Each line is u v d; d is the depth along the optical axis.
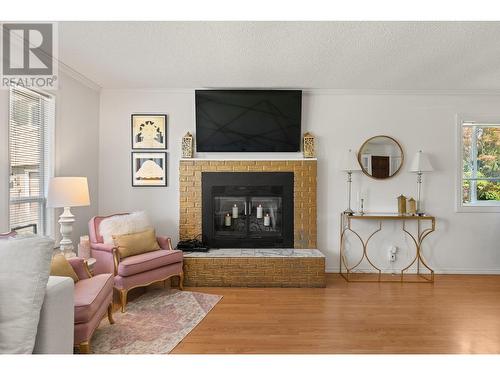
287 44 2.77
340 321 2.75
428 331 2.56
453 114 4.16
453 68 3.35
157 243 3.65
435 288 3.62
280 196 4.12
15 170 2.77
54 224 3.25
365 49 2.87
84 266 2.56
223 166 4.08
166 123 4.16
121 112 4.15
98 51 2.94
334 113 4.17
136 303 3.17
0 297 1.38
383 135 4.16
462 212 4.16
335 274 4.17
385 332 2.54
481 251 4.17
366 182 4.18
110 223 3.44
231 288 3.64
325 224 4.19
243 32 2.55
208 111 4.06
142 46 2.83
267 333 2.53
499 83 3.85
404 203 4.00
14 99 2.75
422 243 4.19
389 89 4.11
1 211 2.51
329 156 4.18
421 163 3.94
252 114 4.07
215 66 3.31
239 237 4.12
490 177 4.24
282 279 3.68
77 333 2.01
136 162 4.16
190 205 4.09
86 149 3.83
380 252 4.19
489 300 3.25
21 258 1.43
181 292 3.49
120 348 2.27
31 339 1.42
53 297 1.59
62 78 3.33
